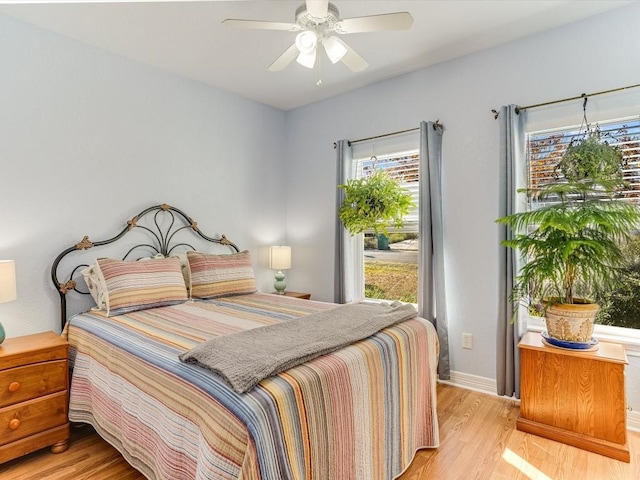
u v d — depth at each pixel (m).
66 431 2.14
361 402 1.62
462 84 3.03
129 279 2.54
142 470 1.61
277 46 2.84
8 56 2.42
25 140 2.49
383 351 1.81
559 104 2.61
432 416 2.14
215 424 1.27
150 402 1.60
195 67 3.20
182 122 3.38
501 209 2.74
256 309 2.61
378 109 3.54
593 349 2.21
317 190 4.05
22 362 2.00
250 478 1.14
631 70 2.36
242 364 1.41
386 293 3.64
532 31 2.66
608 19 2.43
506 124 2.73
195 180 3.48
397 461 1.84
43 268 2.57
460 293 3.03
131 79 3.03
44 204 2.58
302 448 1.32
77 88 2.73
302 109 4.18
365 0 2.28
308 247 4.14
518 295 2.54
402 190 3.41
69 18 2.45
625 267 2.42
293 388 1.34
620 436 2.05
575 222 2.08
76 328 2.32
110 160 2.91
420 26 2.58
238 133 3.85
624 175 2.43
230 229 3.79
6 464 2.00
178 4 2.31
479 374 2.94
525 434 2.29
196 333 1.98
